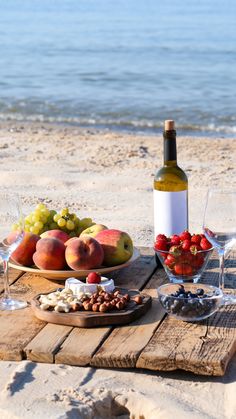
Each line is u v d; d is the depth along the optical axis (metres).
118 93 9.88
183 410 2.00
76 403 2.02
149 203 4.23
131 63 12.98
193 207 4.11
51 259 2.40
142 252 2.68
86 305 2.24
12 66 13.02
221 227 2.31
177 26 21.42
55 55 14.58
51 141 6.41
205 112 8.47
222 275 2.35
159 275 2.50
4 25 24.08
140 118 8.21
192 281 2.39
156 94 9.73
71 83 10.86
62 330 2.21
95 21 25.31
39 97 9.62
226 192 2.32
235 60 13.12
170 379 2.13
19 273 2.54
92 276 2.32
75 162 5.38
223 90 9.95
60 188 4.59
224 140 6.57
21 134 6.91
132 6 42.09
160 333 2.18
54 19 27.58
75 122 7.99
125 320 2.22
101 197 4.36
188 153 5.81
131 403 2.05
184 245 2.35
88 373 2.13
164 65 12.62
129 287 2.42
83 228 2.60
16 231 2.32
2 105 9.03
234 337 2.15
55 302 2.27
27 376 2.11
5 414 1.99
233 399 2.05
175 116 8.26
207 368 2.07
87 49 15.48
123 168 5.16
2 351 2.15
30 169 5.11
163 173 2.49
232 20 24.17
